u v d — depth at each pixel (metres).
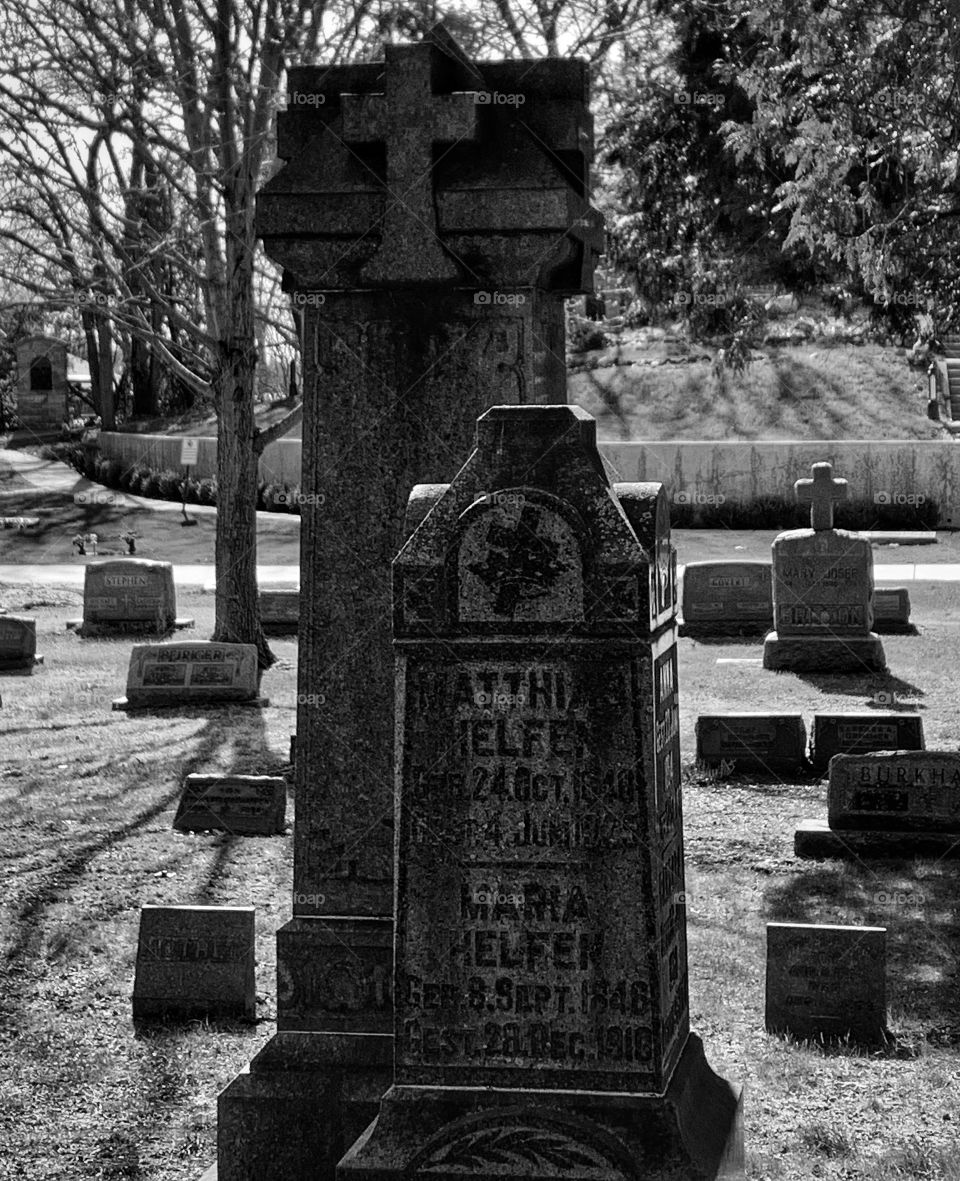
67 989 9.24
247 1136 5.86
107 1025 8.62
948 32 14.53
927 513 40.81
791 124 18.95
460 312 6.00
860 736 15.27
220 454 23.20
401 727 4.84
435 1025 4.86
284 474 47.34
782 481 41.56
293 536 41.56
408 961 4.86
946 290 17.52
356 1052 5.91
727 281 24.61
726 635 25.61
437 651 4.80
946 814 12.24
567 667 4.75
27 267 23.75
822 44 16.08
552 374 6.32
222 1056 8.09
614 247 25.20
